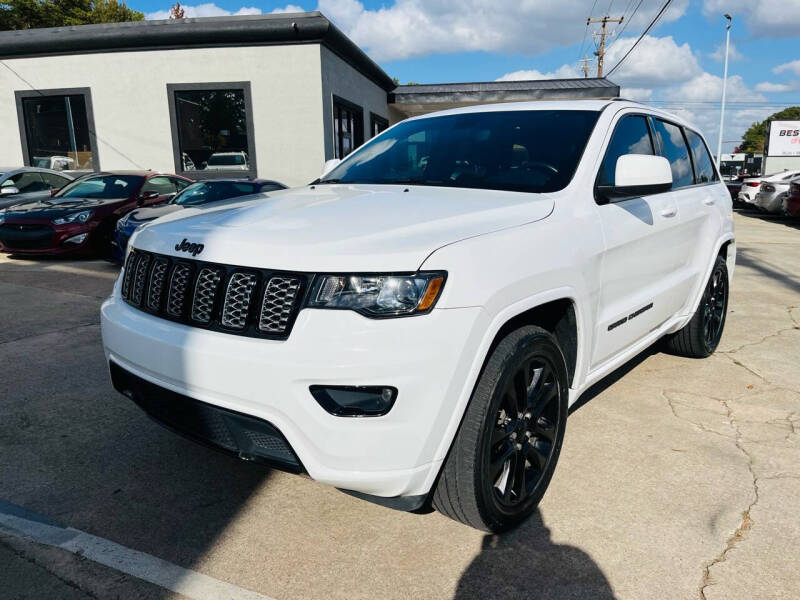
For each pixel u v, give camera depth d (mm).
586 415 3600
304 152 13828
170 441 3244
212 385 2131
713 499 2709
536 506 2615
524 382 2414
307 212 2525
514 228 2391
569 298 2590
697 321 4344
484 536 2447
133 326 2426
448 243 2121
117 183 9906
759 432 3391
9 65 14430
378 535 2451
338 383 1963
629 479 2875
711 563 2279
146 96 14031
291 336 2010
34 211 9000
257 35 13227
